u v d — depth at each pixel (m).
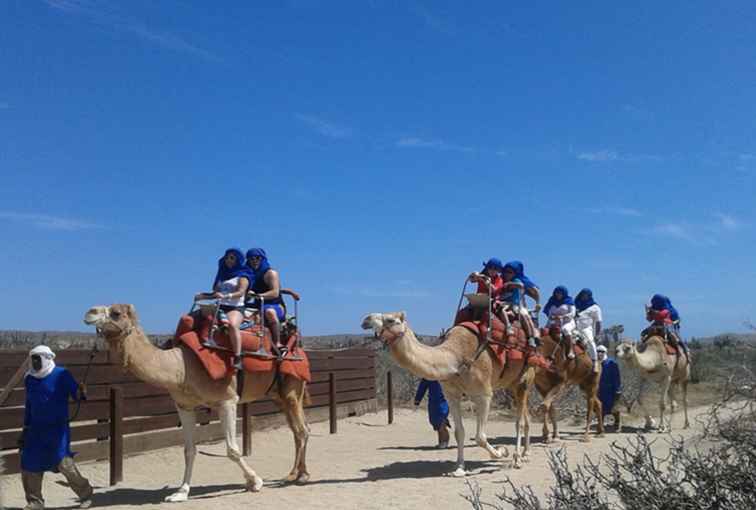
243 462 11.77
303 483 12.57
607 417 22.80
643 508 6.36
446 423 16.94
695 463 6.49
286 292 12.93
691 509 6.22
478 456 15.52
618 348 18.98
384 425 21.36
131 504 10.99
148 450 14.44
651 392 27.52
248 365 11.79
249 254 12.55
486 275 14.01
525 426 15.07
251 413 18.02
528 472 13.19
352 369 22.91
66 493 11.67
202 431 16.02
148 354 10.78
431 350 12.59
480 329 13.22
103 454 13.45
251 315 12.14
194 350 11.17
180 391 11.16
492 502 10.66
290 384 12.63
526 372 14.06
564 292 17.83
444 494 11.38
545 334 17.03
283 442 17.66
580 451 15.84
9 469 11.75
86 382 13.02
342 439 18.47
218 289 12.05
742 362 8.18
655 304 20.58
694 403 25.12
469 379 12.97
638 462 6.82
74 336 36.97
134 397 14.10
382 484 12.37
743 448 6.50
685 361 19.80
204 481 12.98
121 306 10.57
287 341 12.70
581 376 17.78
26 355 12.27
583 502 6.77
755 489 6.20
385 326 12.12
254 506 10.73
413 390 27.03
